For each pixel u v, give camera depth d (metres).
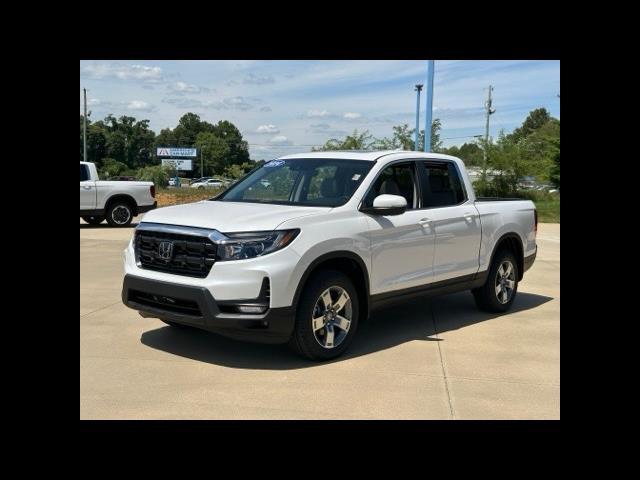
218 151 121.56
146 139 112.69
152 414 4.20
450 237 6.68
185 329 6.39
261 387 4.75
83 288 8.47
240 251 5.00
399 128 28.12
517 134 34.00
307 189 6.18
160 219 5.56
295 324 5.19
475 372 5.24
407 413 4.30
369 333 6.52
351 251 5.55
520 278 7.97
